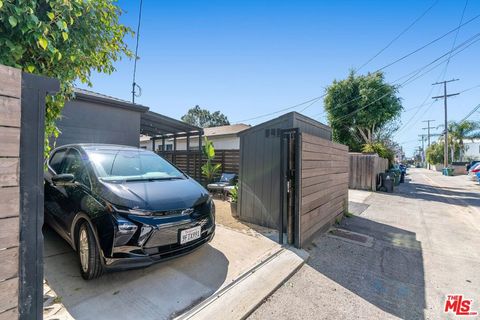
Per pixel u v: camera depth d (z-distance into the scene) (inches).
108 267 84.4
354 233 172.9
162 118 291.9
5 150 39.6
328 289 98.0
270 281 99.1
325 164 170.2
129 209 88.7
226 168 334.6
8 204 40.3
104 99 220.1
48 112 79.2
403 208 273.7
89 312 74.7
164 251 92.1
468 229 191.5
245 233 154.3
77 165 118.8
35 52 67.6
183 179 130.6
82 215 95.3
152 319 73.5
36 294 44.0
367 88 535.8
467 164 997.8
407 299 93.0
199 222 105.3
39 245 44.3
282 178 138.3
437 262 127.7
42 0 63.2
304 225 138.6
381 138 584.4
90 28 79.4
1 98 38.9
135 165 126.5
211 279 97.9
